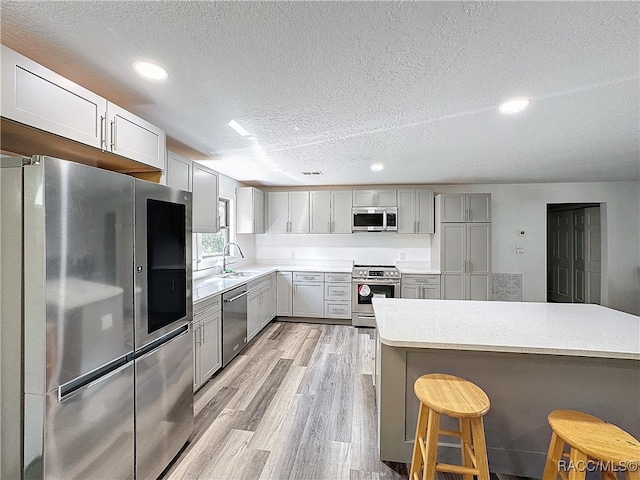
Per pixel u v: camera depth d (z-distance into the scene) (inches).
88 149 62.4
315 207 195.2
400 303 95.5
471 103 75.9
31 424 43.4
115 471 54.8
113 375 54.2
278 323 188.1
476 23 47.1
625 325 72.9
